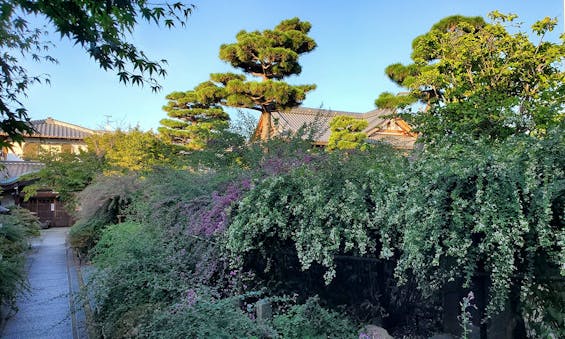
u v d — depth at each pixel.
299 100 10.31
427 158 2.87
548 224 2.16
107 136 15.27
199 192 5.22
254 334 2.75
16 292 5.05
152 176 8.14
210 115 16.53
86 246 9.39
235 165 5.64
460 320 3.02
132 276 3.97
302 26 11.15
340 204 3.14
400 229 2.76
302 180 3.52
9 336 4.48
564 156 2.27
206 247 4.20
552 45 6.45
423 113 6.09
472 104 5.39
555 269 2.40
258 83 9.68
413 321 3.57
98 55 2.35
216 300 3.23
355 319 3.45
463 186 2.49
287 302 3.67
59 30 2.23
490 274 2.54
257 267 4.11
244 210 3.72
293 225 3.50
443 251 2.51
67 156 14.19
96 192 9.81
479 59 6.83
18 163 20.20
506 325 2.90
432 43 7.84
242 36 10.77
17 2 2.10
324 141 12.68
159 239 4.97
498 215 2.27
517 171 2.26
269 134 6.63
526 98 6.35
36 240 12.91
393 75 9.32
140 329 3.00
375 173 3.13
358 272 3.69
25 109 2.34
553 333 2.54
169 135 17.89
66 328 4.69
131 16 2.30
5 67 2.39
